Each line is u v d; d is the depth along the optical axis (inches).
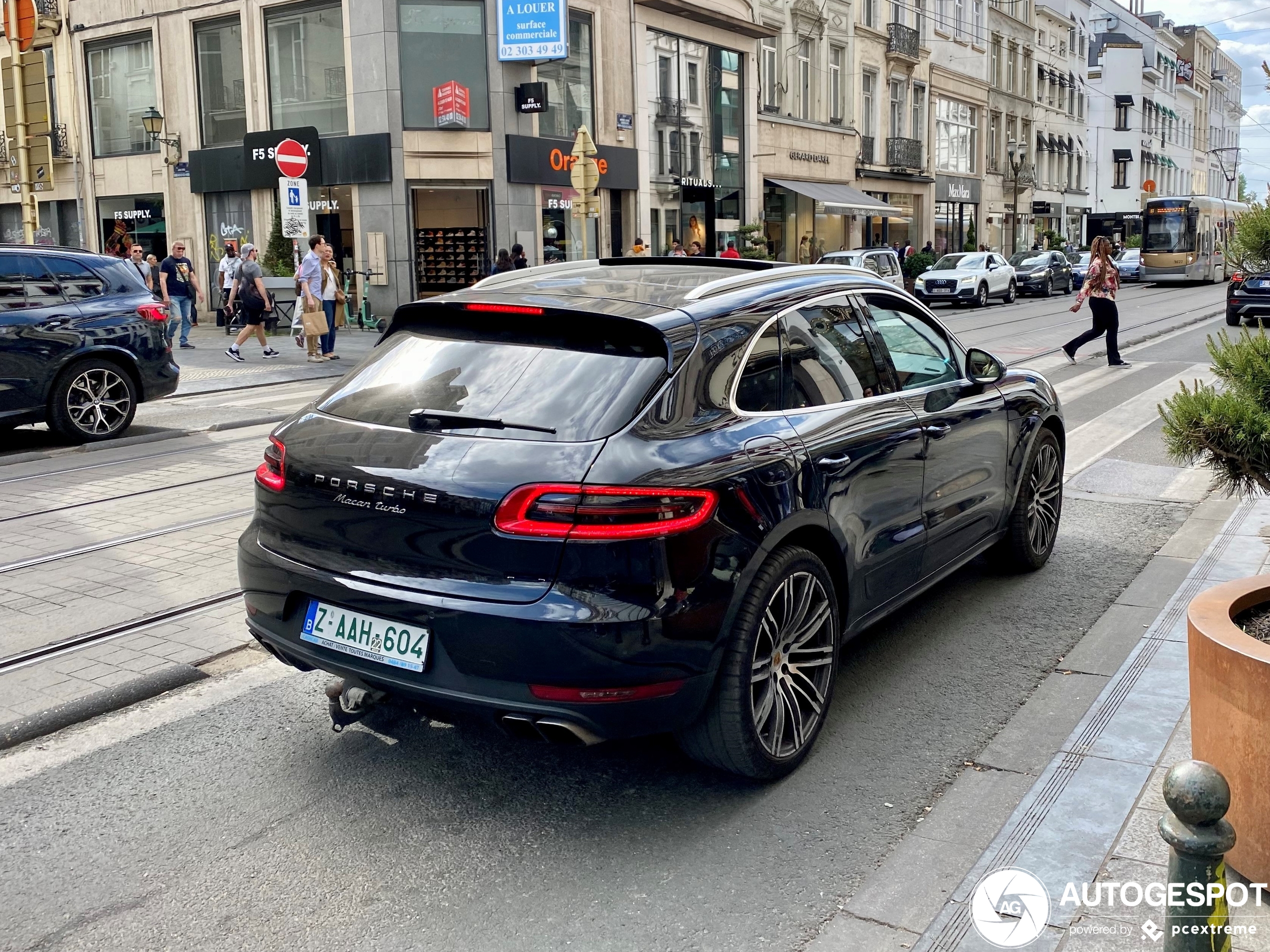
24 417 379.9
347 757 158.1
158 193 1111.6
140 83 1114.1
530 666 125.3
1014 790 144.4
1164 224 1665.8
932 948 111.0
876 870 127.2
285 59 1013.8
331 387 157.4
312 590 141.3
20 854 133.5
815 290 171.5
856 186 1626.5
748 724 139.7
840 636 161.6
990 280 1278.3
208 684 185.5
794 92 1453.0
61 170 1187.9
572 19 1060.5
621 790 147.7
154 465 360.2
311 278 684.1
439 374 146.6
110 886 126.8
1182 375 540.1
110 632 207.0
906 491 175.2
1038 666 186.9
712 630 132.3
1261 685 112.0
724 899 122.3
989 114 2101.4
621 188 1124.5
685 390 138.6
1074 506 295.6
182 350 767.7
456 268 1005.8
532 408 135.7
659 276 166.7
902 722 166.4
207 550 260.5
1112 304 579.2
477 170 987.9
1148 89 3179.1
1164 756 148.6
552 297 150.3
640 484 127.0
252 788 149.4
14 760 158.6
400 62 964.6
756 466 140.4
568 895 123.6
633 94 1131.3
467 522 128.7
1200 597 132.3
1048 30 2404.0
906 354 189.6
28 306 380.8
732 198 1315.2
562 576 125.6
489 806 143.6
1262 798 113.3
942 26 1882.4
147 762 157.4
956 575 237.9
